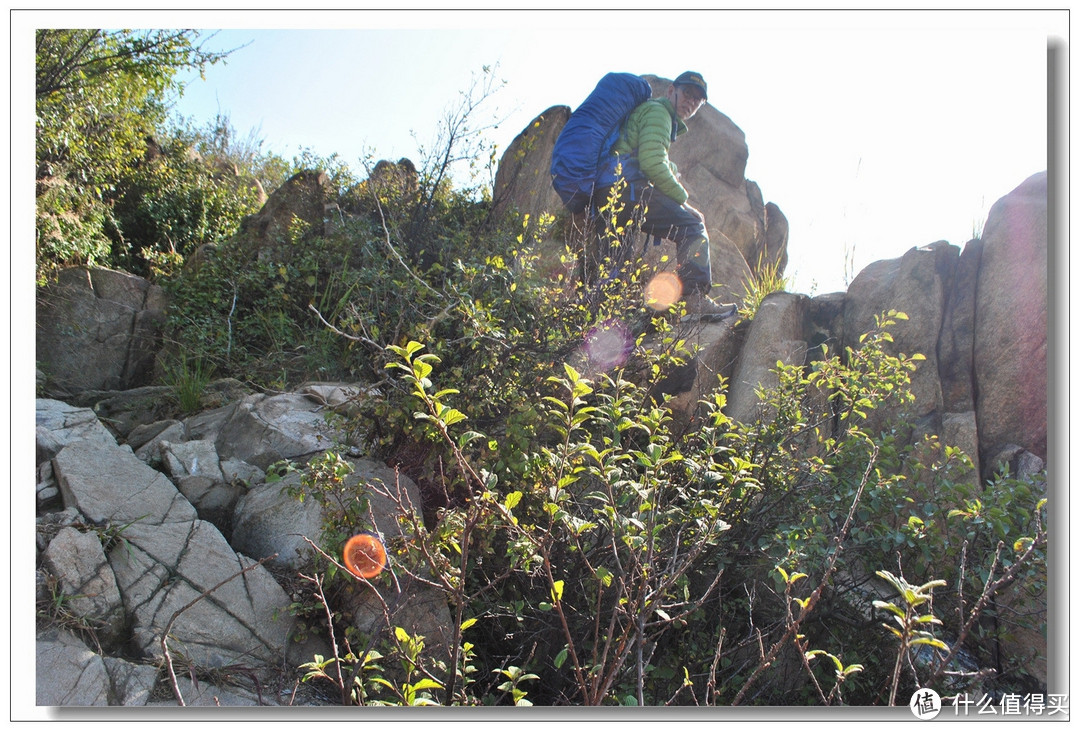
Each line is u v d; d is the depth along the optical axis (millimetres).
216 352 5938
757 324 5395
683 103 5926
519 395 3791
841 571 3869
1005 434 4520
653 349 4641
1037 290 4566
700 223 5816
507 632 3646
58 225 6469
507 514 2488
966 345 4777
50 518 3225
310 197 7270
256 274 6426
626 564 3105
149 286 6555
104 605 2996
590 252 5406
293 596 3379
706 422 4562
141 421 5258
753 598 3646
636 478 3346
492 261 4250
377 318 4652
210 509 3838
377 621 3275
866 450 3865
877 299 5297
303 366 5801
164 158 9273
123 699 2703
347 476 3756
